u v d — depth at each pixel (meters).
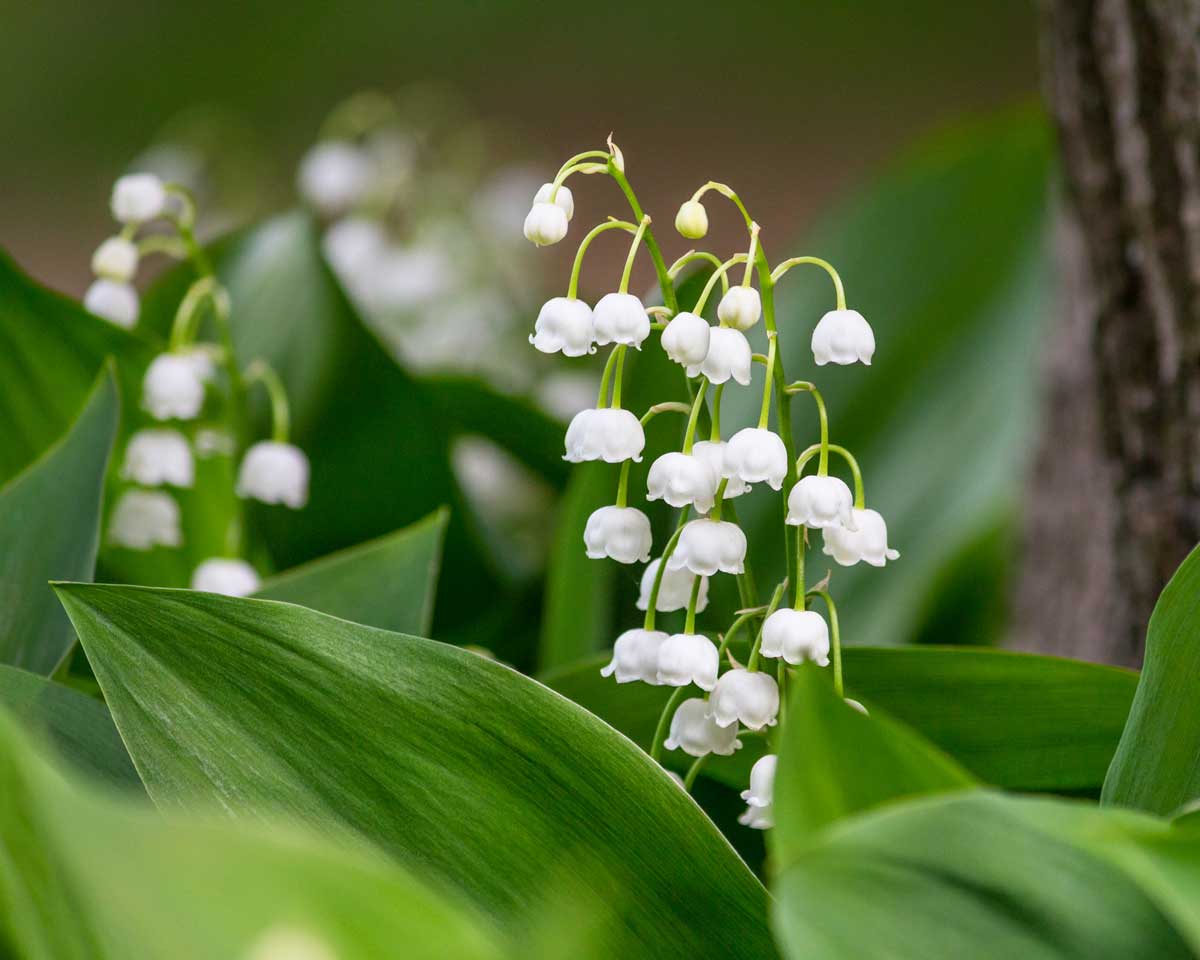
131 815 0.66
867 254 1.03
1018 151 1.03
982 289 1.02
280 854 0.66
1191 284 0.83
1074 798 0.76
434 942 0.66
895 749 0.69
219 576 0.83
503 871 0.71
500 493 1.12
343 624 0.71
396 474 0.87
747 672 0.73
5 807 0.68
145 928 0.66
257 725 0.72
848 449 0.99
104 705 0.74
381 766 0.72
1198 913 0.67
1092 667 0.74
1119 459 0.86
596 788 0.71
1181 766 0.72
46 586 0.76
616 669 0.74
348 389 0.87
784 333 1.00
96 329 0.83
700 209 0.73
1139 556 0.86
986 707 0.75
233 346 0.88
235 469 0.85
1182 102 0.82
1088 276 0.86
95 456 0.77
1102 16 0.83
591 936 0.71
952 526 0.96
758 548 0.89
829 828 0.69
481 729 0.71
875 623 0.93
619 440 0.73
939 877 0.68
